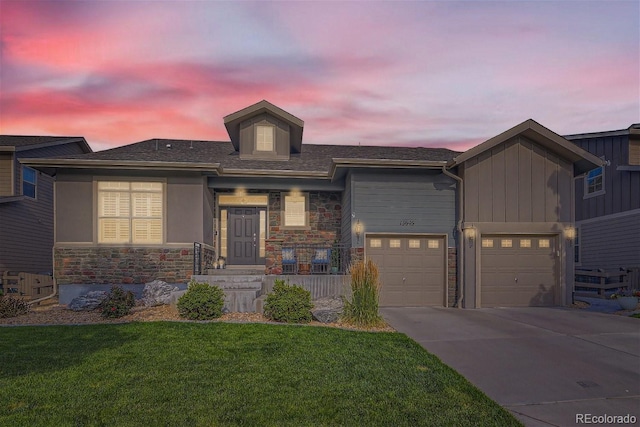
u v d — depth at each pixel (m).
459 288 12.96
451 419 4.51
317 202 15.64
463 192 13.01
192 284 10.23
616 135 18.36
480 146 12.59
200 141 18.95
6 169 18.27
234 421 4.32
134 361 6.31
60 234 12.92
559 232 13.09
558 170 13.21
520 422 4.55
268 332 8.27
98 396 4.94
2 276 16.73
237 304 10.61
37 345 7.24
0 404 4.70
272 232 15.44
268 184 14.91
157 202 13.28
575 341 8.09
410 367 6.27
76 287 12.88
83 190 13.07
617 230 18.12
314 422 4.34
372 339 7.92
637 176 17.19
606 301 14.11
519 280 13.09
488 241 13.12
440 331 8.94
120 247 13.02
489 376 6.09
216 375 5.72
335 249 14.38
